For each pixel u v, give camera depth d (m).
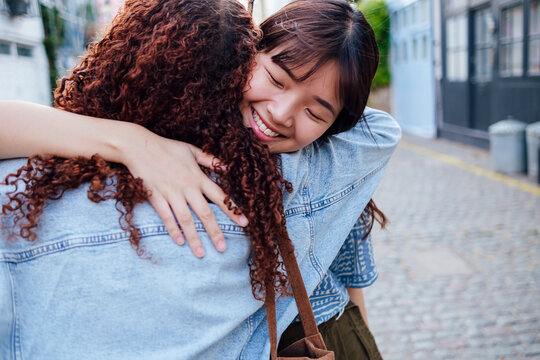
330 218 1.10
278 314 1.03
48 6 7.72
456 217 5.85
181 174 0.85
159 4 0.86
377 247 5.06
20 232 0.78
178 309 0.82
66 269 0.79
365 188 1.21
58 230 0.80
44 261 0.79
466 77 10.48
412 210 6.27
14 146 0.84
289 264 0.96
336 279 1.29
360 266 1.30
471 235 5.21
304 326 1.00
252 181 0.87
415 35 13.11
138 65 0.83
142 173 0.84
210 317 0.86
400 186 7.62
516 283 4.07
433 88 12.20
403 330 3.52
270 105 0.91
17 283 0.81
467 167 8.60
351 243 1.29
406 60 14.06
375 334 3.49
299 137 0.95
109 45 0.87
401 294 4.03
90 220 0.81
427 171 8.57
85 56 0.94
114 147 0.84
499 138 7.80
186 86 0.85
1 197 0.82
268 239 0.88
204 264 0.84
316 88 0.90
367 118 1.25
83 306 0.79
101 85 0.88
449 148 10.72
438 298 3.93
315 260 1.09
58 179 0.81
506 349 3.24
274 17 0.93
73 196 0.82
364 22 0.94
